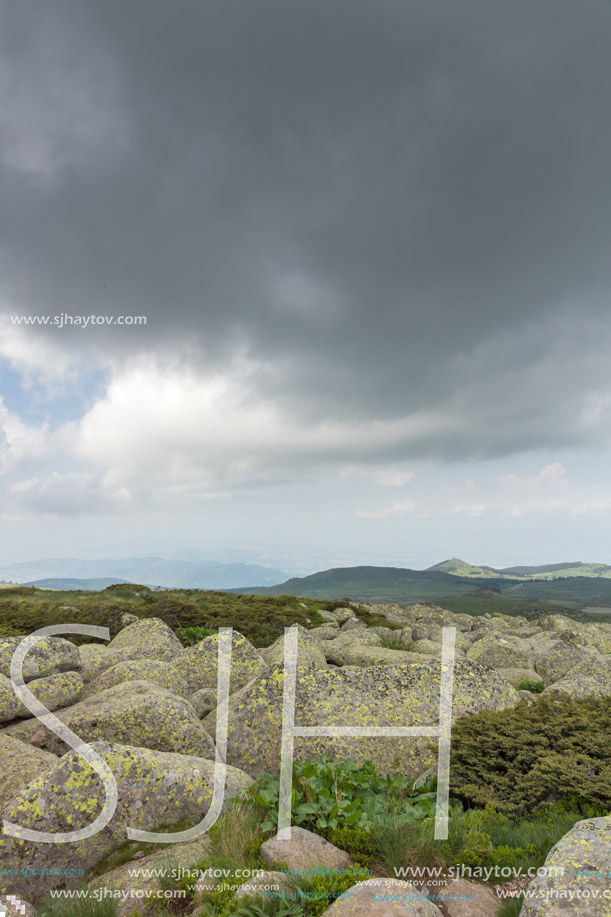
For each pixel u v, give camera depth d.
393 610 44.41
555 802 8.07
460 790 8.44
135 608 25.73
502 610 131.25
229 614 26.78
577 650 25.36
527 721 10.16
